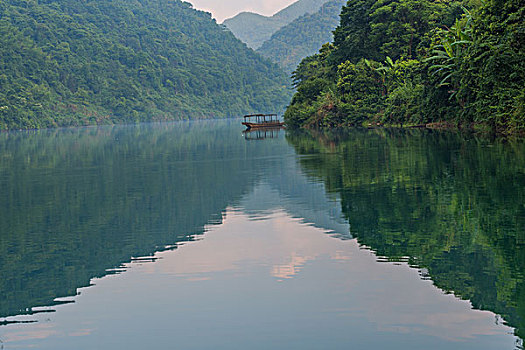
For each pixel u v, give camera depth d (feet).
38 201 74.54
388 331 26.58
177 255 42.96
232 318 28.99
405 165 91.15
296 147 154.61
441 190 64.44
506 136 134.72
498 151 100.53
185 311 30.42
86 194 79.71
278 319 28.53
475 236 43.45
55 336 28.19
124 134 343.46
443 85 189.26
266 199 67.92
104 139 274.16
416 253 39.81
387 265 37.19
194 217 58.95
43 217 62.34
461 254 38.91
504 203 54.70
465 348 24.67
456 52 179.01
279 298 31.63
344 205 60.39
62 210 66.59
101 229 54.80
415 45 276.82
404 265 37.04
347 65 293.43
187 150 166.50
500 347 24.66
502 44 145.69
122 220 58.85
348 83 285.84
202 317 29.37
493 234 43.73
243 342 25.99
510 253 38.52
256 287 33.83
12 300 34.19
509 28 146.10
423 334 26.14
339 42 334.65
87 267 40.88
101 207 67.67
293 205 62.64
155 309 31.04
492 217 49.26
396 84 257.96
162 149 176.65
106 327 28.91
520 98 136.26
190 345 26.04
